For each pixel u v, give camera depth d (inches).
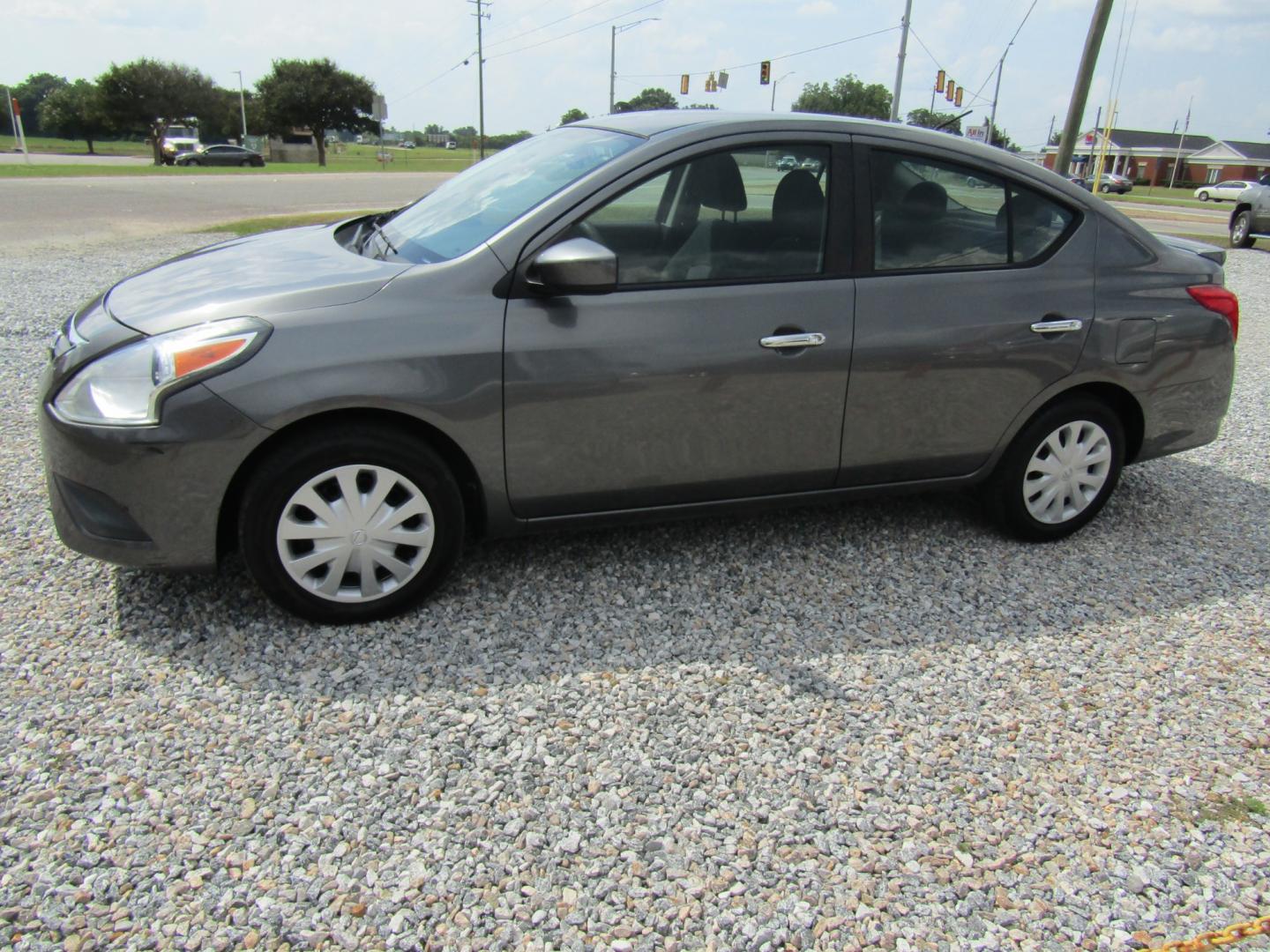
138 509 112.3
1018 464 154.7
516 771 99.3
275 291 118.3
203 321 113.8
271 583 118.8
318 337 113.5
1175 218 1055.0
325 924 79.7
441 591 134.3
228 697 108.2
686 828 93.0
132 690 108.6
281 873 84.5
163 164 1817.2
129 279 139.3
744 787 99.0
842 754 105.2
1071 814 98.2
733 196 131.6
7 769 94.9
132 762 97.0
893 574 147.9
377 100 1631.4
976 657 126.6
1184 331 157.1
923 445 146.7
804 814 95.8
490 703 110.1
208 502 113.1
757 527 161.5
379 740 102.7
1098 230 152.8
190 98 2615.7
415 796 94.8
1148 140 3462.1
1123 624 137.3
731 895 85.3
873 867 89.6
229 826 89.4
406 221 149.1
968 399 146.1
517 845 89.4
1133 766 106.4
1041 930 83.8
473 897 83.2
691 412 131.0
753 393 133.1
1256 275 536.1
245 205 736.3
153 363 111.1
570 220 124.1
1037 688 120.4
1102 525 172.1
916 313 139.9
